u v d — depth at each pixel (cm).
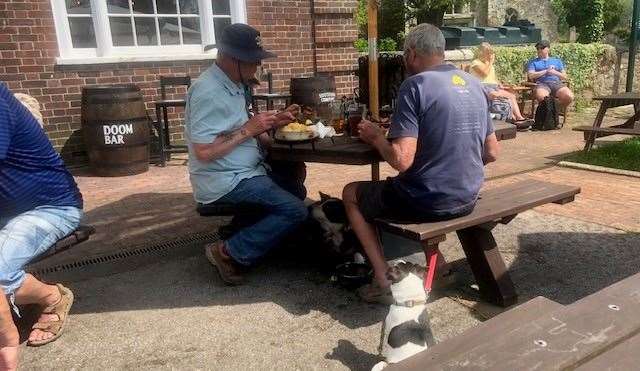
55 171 277
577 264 358
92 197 544
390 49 1588
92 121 616
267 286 340
